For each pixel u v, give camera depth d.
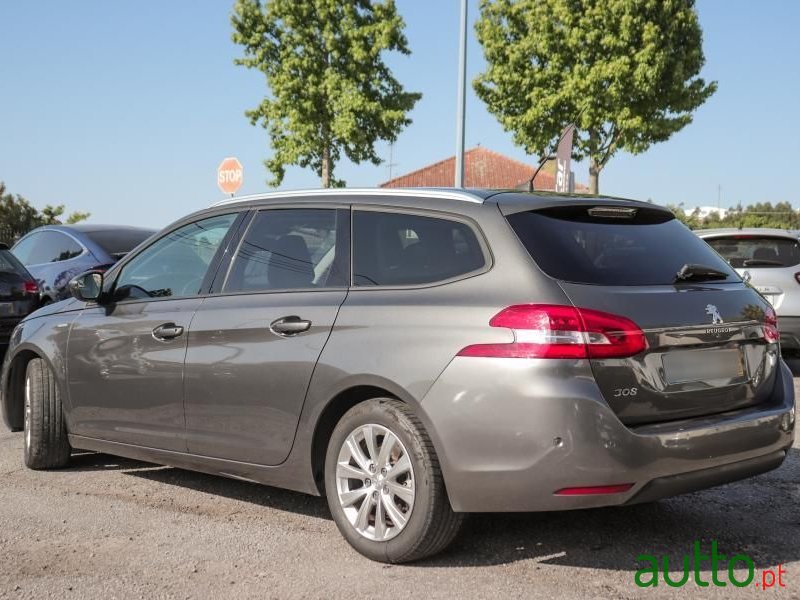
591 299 3.70
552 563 4.04
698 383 3.93
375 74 25.81
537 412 3.57
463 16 19.08
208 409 4.73
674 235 4.42
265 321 4.48
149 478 5.68
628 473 3.60
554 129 24.17
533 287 3.72
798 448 6.26
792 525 4.60
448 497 3.80
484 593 3.67
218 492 5.33
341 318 4.19
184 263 5.18
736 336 4.11
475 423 3.68
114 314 5.38
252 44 26.06
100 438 5.47
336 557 4.13
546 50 23.69
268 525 4.64
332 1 25.44
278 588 3.76
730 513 4.81
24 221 37.91
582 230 4.07
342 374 4.08
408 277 4.12
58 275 11.33
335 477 4.19
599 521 4.66
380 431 4.01
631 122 22.73
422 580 3.82
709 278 4.24
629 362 3.70
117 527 4.63
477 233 4.00
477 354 3.71
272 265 4.70
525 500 3.63
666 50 22.62
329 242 4.51
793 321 9.62
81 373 5.51
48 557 4.17
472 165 46.22
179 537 4.45
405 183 45.25
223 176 13.31
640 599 3.61
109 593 3.72
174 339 4.92
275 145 26.28
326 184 26.34
